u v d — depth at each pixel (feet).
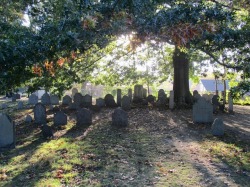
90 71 67.15
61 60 19.86
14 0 42.55
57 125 43.47
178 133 38.45
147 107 58.90
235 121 47.21
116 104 60.34
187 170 25.09
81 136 36.86
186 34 16.52
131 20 17.12
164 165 26.27
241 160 27.63
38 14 38.58
